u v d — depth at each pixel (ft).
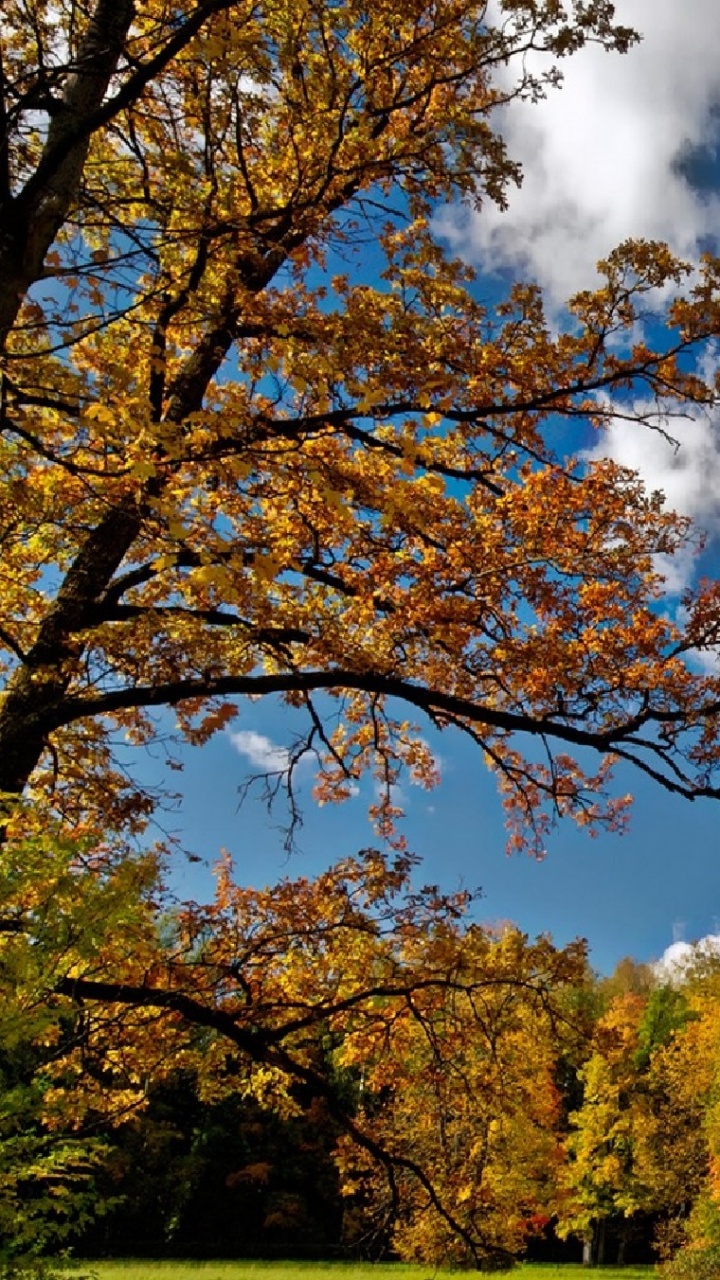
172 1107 110.01
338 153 17.71
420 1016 21.39
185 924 21.33
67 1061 18.54
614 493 22.11
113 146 19.79
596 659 20.88
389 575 20.74
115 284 14.24
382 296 20.90
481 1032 22.63
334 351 16.14
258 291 19.86
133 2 15.88
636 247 21.57
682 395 22.54
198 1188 113.80
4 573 22.49
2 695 23.79
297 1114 23.38
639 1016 141.18
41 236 13.46
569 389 22.91
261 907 21.94
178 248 16.65
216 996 21.89
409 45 18.24
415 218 19.86
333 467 18.80
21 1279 12.14
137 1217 109.40
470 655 22.30
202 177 16.66
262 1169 110.93
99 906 13.03
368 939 21.97
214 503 19.20
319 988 22.24
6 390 12.75
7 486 15.72
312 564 21.25
